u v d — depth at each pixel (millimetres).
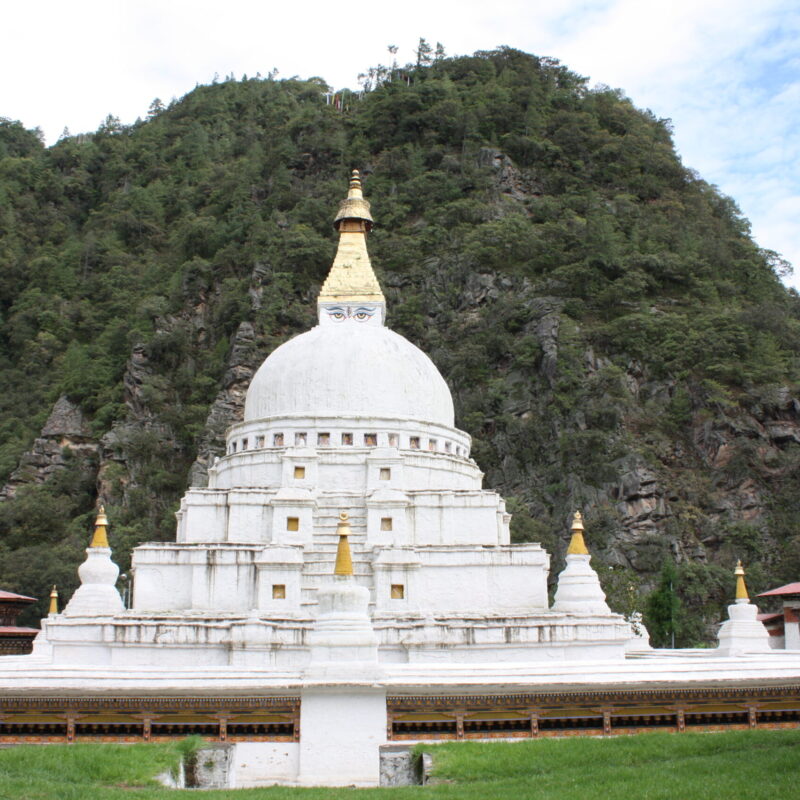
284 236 149250
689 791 22141
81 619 42219
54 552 104750
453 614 44656
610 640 42938
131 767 26047
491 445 125000
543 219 155250
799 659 36125
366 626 31594
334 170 169875
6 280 167750
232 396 133500
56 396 144000
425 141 170500
